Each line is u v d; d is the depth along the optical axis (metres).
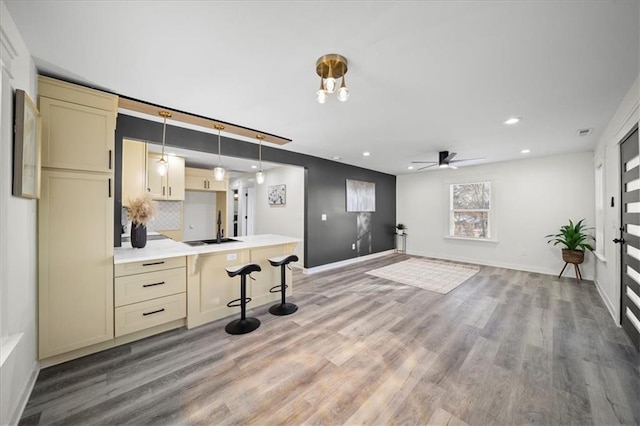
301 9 1.34
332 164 5.42
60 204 2.00
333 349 2.28
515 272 4.96
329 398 1.69
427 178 6.66
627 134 2.47
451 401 1.67
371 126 3.18
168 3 1.30
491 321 2.84
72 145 2.04
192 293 2.68
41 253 1.92
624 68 1.88
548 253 4.83
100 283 2.17
